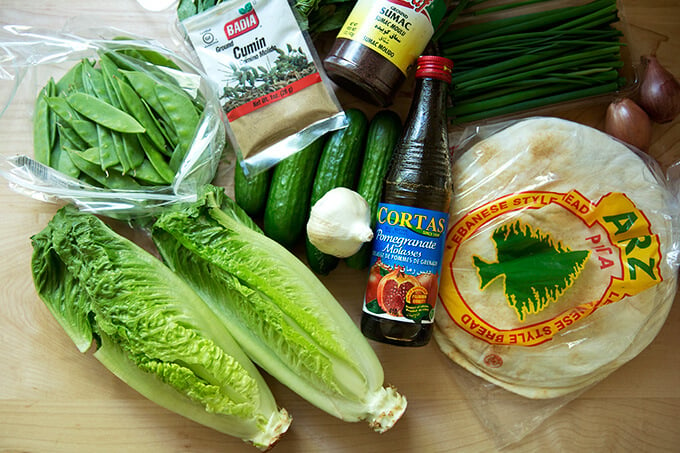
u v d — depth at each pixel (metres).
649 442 0.56
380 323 0.49
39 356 0.54
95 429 0.54
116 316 0.47
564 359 0.53
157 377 0.49
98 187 0.52
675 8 0.55
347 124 0.52
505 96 0.53
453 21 0.54
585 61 0.53
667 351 0.56
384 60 0.49
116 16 0.55
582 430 0.56
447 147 0.49
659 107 0.53
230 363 0.47
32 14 0.55
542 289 0.52
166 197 0.53
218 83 0.53
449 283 0.53
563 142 0.53
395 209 0.48
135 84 0.52
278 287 0.48
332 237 0.49
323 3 0.52
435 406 0.55
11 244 0.55
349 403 0.50
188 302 0.48
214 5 0.53
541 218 0.53
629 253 0.52
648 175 0.53
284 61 0.53
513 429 0.55
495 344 0.53
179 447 0.54
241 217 0.52
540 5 0.55
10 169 0.53
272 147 0.53
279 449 0.55
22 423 0.54
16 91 0.54
